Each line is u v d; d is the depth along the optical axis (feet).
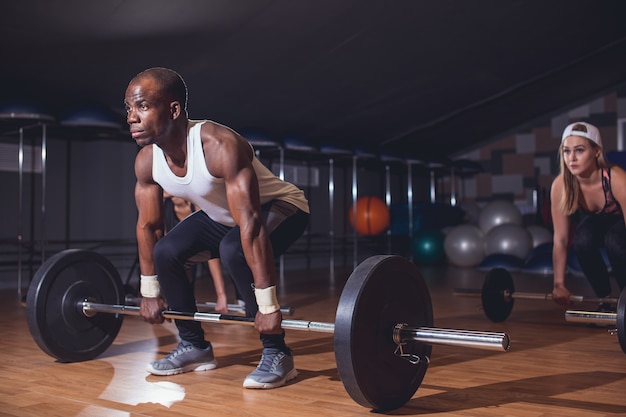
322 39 15.37
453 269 21.11
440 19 16.15
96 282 6.54
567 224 8.06
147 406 4.73
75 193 17.21
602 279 8.34
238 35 14.23
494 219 23.00
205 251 5.91
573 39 19.67
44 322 6.12
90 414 4.51
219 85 16.21
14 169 15.98
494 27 17.34
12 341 7.90
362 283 4.20
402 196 27.40
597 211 7.96
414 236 23.09
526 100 24.20
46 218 16.55
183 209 9.56
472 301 12.11
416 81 19.20
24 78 14.06
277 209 5.64
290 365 5.55
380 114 21.16
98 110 14.06
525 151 27.76
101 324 6.62
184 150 5.18
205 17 13.25
